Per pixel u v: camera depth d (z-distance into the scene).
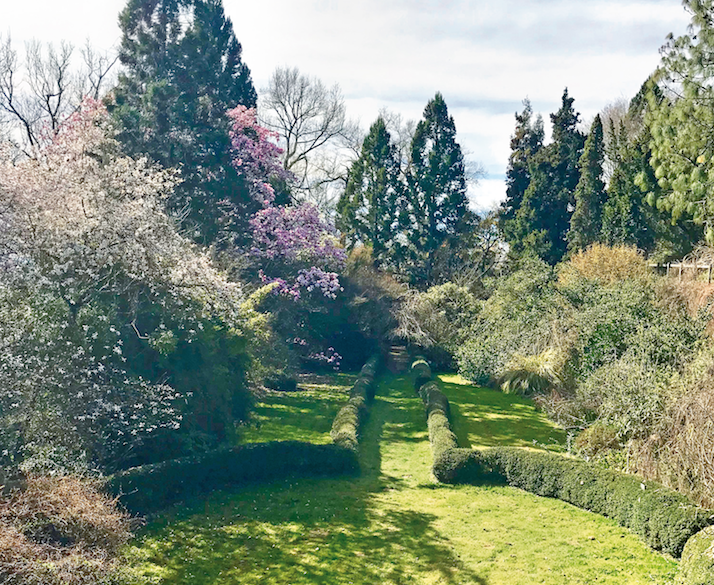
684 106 13.85
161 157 17.19
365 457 12.31
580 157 31.62
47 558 5.68
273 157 23.14
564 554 7.87
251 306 13.38
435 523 8.95
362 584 7.07
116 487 8.55
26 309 8.32
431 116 35.50
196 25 20.45
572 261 23.86
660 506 8.02
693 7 13.61
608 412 11.20
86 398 8.67
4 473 7.40
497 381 18.64
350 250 32.81
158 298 10.48
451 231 35.62
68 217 9.69
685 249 22.88
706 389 9.06
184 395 10.45
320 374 22.44
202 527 8.53
